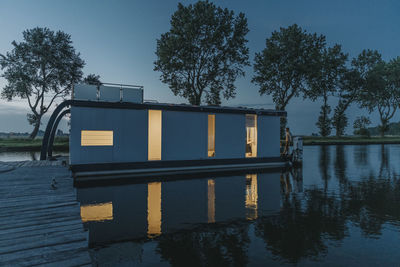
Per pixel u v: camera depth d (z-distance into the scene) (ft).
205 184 29.71
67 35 125.90
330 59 135.13
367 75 164.35
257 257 11.19
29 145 86.74
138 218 16.78
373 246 12.39
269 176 36.11
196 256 11.30
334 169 43.45
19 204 16.43
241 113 46.01
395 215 17.49
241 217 17.06
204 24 96.89
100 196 23.29
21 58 119.65
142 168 38.32
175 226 15.21
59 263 8.69
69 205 16.44
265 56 121.49
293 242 12.91
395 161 55.21
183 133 41.55
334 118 168.96
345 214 17.72
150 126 50.55
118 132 37.14
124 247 12.27
